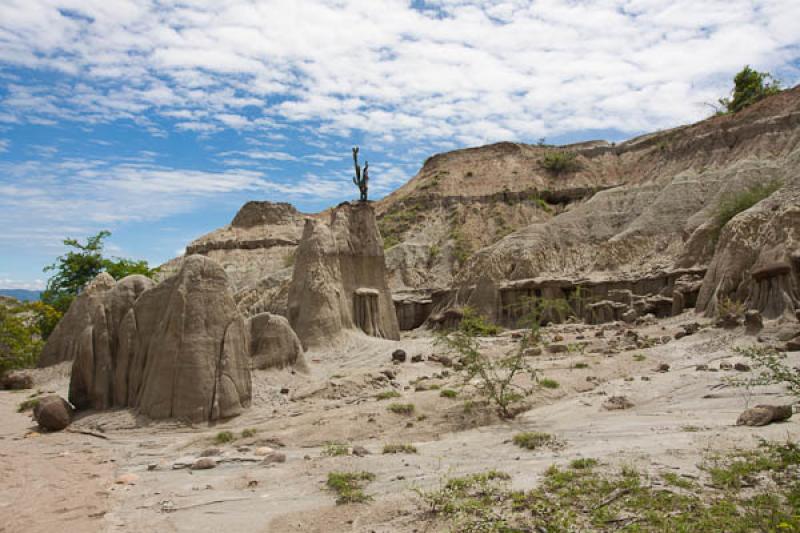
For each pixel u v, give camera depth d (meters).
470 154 99.00
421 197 85.81
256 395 21.45
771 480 9.31
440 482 10.67
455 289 59.53
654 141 87.31
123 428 18.58
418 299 63.56
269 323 24.66
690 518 8.10
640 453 11.50
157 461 14.63
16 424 20.16
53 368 29.53
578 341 32.34
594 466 10.91
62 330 30.81
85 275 50.47
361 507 9.96
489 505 9.39
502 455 12.86
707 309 33.97
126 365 20.77
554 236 58.75
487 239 74.69
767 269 29.16
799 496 8.34
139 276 23.25
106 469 13.94
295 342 24.98
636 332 32.25
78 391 21.08
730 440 11.78
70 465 14.33
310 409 19.94
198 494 11.44
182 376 19.08
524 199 80.62
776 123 59.19
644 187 61.12
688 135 70.88
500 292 54.28
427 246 74.25
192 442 16.50
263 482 11.99
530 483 10.30
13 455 15.59
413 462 12.73
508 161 93.19
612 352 27.98
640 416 15.88
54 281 49.97
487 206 81.06
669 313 42.34
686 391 18.31
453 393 19.27
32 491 12.05
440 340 19.91
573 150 93.25
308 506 10.33
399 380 25.52
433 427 16.61
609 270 52.62
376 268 42.75
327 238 39.19
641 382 20.28
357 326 40.22
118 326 21.72
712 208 50.59
